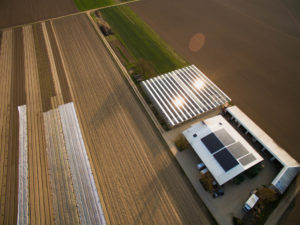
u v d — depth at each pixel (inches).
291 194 1088.8
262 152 1256.2
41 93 1578.5
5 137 1312.7
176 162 1208.8
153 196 1075.9
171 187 1109.7
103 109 1475.1
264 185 1122.7
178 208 1039.0
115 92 1594.5
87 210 1023.6
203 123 1295.5
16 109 1475.1
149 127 1376.7
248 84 1685.5
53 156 1219.2
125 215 1011.3
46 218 1000.9
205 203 1059.3
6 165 1189.1
